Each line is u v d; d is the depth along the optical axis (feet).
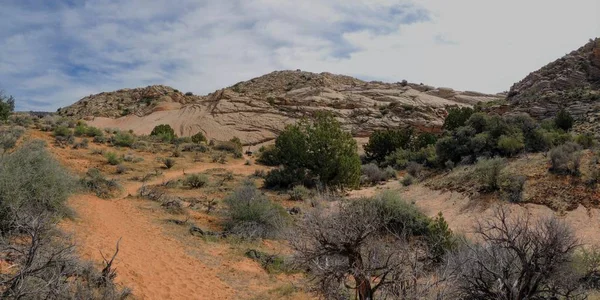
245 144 228.84
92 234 35.68
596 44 172.86
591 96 135.54
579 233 48.21
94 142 132.87
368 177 115.75
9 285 18.34
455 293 18.83
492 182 67.77
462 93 310.65
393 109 256.32
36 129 128.67
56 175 37.78
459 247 27.22
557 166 66.49
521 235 21.42
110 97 376.07
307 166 95.45
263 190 91.66
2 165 33.37
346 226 20.06
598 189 56.49
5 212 27.07
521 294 19.53
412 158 129.08
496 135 95.61
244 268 36.11
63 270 19.89
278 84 421.18
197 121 255.70
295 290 30.45
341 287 21.66
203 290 29.12
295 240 21.27
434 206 71.97
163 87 372.17
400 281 18.65
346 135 98.94
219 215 58.65
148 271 30.30
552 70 179.01
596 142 79.82
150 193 68.18
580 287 21.97
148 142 155.12
